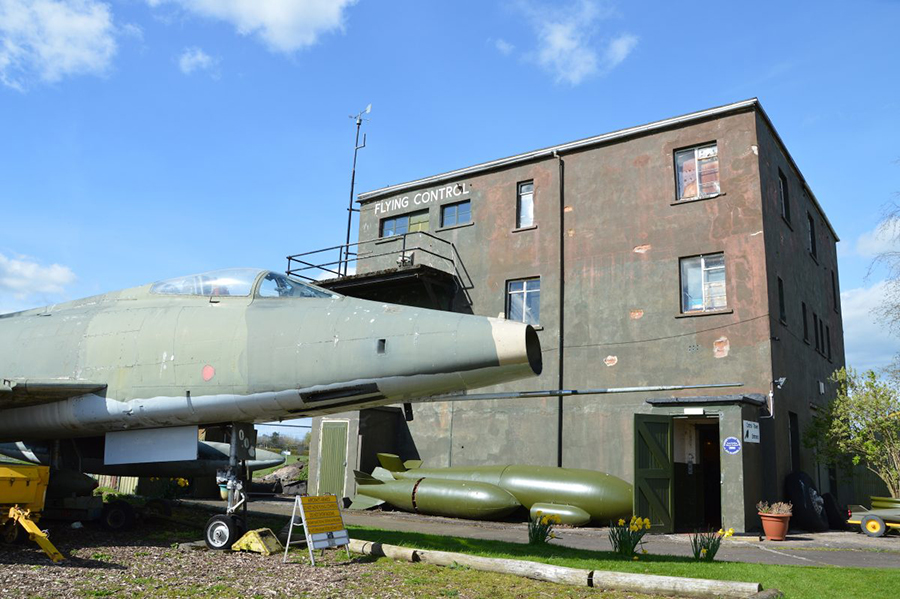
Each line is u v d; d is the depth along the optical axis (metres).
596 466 18.42
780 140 19.67
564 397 19.39
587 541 12.79
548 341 19.92
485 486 17.03
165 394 10.05
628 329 18.69
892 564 10.43
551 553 10.23
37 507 9.53
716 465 19.14
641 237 19.02
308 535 8.75
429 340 8.94
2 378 11.09
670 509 15.26
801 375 19.31
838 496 22.83
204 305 10.57
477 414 20.75
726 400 15.12
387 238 23.95
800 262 20.84
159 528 12.13
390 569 8.47
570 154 20.89
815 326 22.27
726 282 17.48
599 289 19.44
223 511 15.11
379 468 19.78
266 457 18.73
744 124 17.91
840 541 13.93
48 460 13.22
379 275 21.50
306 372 9.43
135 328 10.62
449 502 17.09
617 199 19.67
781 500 16.06
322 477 21.31
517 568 8.22
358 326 9.46
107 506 11.91
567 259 20.23
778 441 16.31
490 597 7.03
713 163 18.52
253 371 9.68
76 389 10.18
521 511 17.59
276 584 7.39
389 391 9.16
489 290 21.50
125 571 7.91
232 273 10.95
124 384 10.27
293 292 10.55
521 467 17.77
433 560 8.94
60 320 11.45
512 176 21.88
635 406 18.17
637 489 14.80
